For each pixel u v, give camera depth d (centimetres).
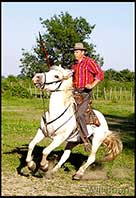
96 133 905
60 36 4222
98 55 4678
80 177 879
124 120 2475
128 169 1030
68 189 807
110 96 4662
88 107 886
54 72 842
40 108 3053
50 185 827
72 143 906
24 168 941
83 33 4650
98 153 1195
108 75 6056
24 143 1334
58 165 891
